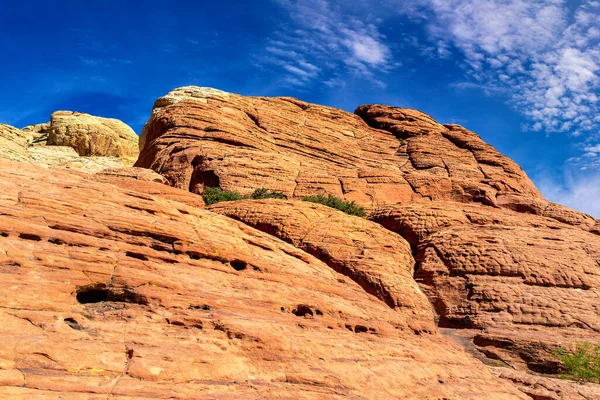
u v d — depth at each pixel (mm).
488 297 23609
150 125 46594
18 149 52438
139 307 10727
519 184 43688
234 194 31453
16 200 10930
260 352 11000
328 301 14906
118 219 12039
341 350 12836
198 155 36281
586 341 21875
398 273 21797
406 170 44000
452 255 25688
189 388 9078
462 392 14711
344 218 24234
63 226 11000
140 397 8359
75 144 67250
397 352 14523
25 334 8586
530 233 27766
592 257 27125
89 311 10086
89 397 7930
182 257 12758
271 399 9805
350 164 43938
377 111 52562
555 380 19109
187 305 11398
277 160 37531
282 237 22672
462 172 43406
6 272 9430
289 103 48375
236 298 12539
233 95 45562
